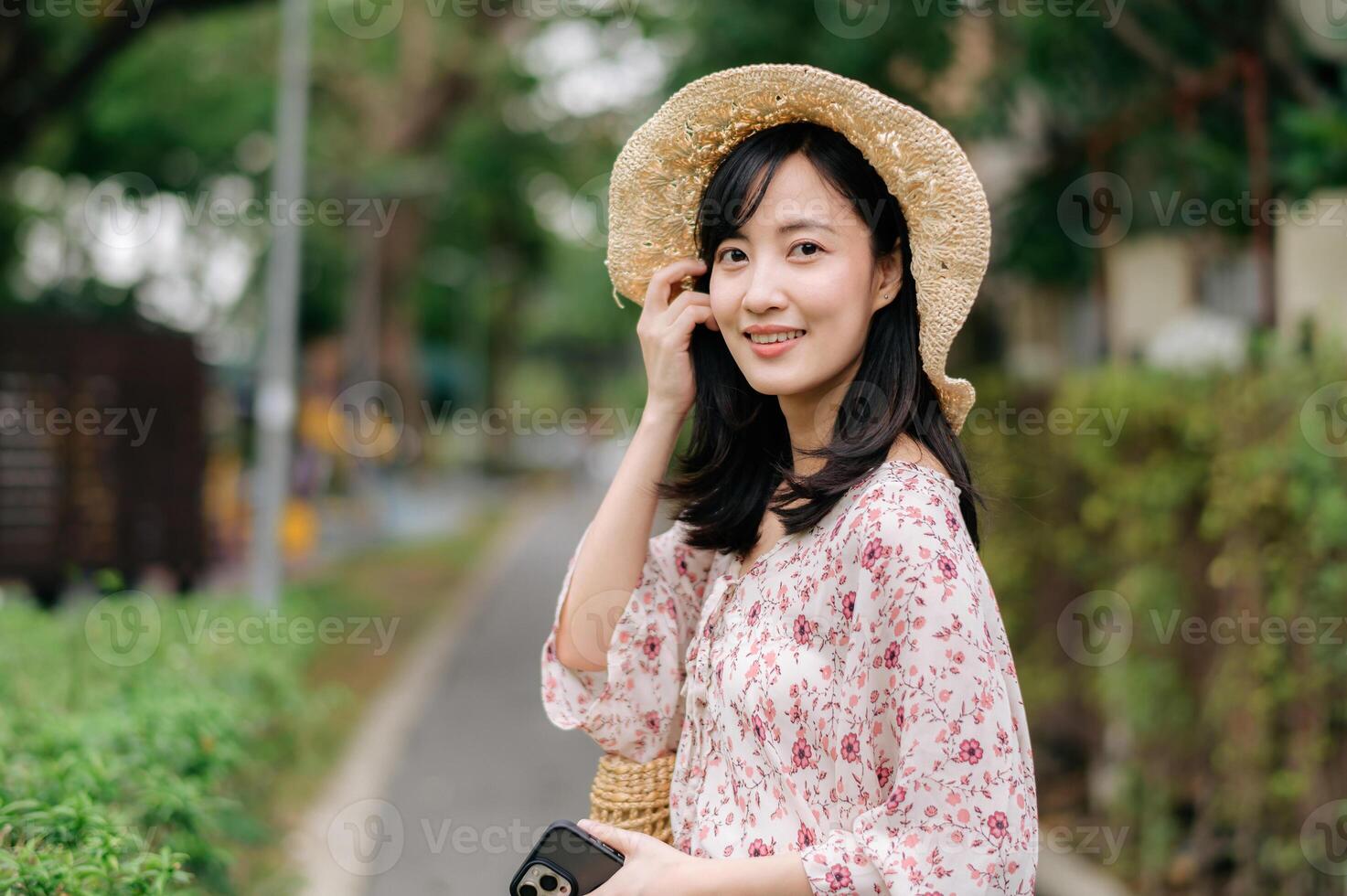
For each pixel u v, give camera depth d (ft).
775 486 5.43
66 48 28.58
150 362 32.19
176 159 50.01
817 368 4.91
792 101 5.03
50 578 29.50
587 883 4.72
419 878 14.49
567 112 49.34
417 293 84.74
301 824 15.34
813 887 4.21
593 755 20.83
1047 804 16.48
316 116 57.88
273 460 28.30
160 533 32.45
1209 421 12.54
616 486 5.55
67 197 52.01
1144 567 14.28
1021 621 18.04
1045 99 20.17
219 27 45.50
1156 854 13.58
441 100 56.18
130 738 8.94
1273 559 11.44
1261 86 13.67
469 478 114.93
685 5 21.36
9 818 6.41
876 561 4.43
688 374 5.56
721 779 4.84
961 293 4.85
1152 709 13.93
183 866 8.16
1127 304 25.71
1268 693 11.67
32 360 29.53
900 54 18.93
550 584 44.45
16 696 10.77
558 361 167.32
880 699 4.39
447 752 20.72
